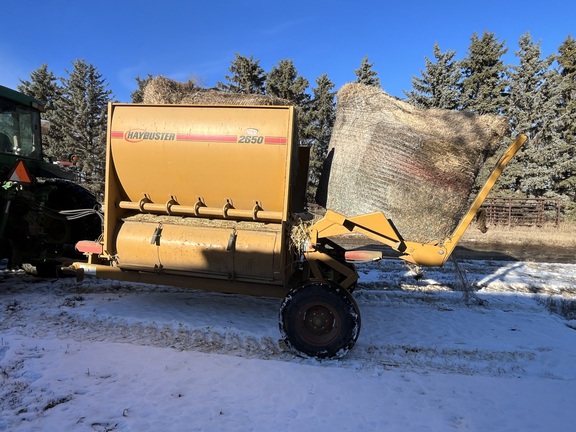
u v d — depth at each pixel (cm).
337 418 323
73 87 3328
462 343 484
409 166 432
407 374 404
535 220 2220
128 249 491
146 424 306
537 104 2595
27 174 581
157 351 434
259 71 2664
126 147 480
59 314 535
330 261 462
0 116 643
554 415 338
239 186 462
